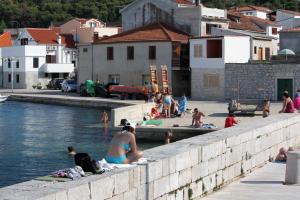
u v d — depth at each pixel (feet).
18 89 336.90
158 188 46.68
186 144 55.11
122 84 259.39
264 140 72.79
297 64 201.98
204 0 517.96
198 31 255.70
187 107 185.06
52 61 355.36
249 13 422.00
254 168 69.05
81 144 130.62
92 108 227.81
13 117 196.54
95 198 38.75
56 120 184.55
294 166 60.95
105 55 265.34
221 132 65.21
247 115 156.46
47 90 318.04
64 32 380.17
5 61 355.56
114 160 46.39
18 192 35.22
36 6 582.35
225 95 218.18
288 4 549.13
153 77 226.17
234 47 222.69
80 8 574.97
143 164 45.24
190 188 52.11
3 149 124.26
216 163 57.67
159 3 269.03
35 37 360.07
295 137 87.25
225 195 55.72
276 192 57.16
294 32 239.71
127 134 47.24
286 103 101.86
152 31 256.52
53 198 34.94
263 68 208.23
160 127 134.10
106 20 574.15
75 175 39.81
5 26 545.85
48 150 122.62
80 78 278.26
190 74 239.50
